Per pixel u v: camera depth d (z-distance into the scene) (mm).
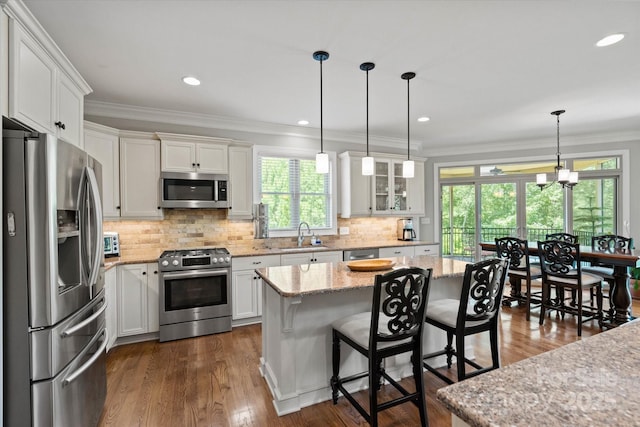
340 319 2150
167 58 2488
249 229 4238
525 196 5496
